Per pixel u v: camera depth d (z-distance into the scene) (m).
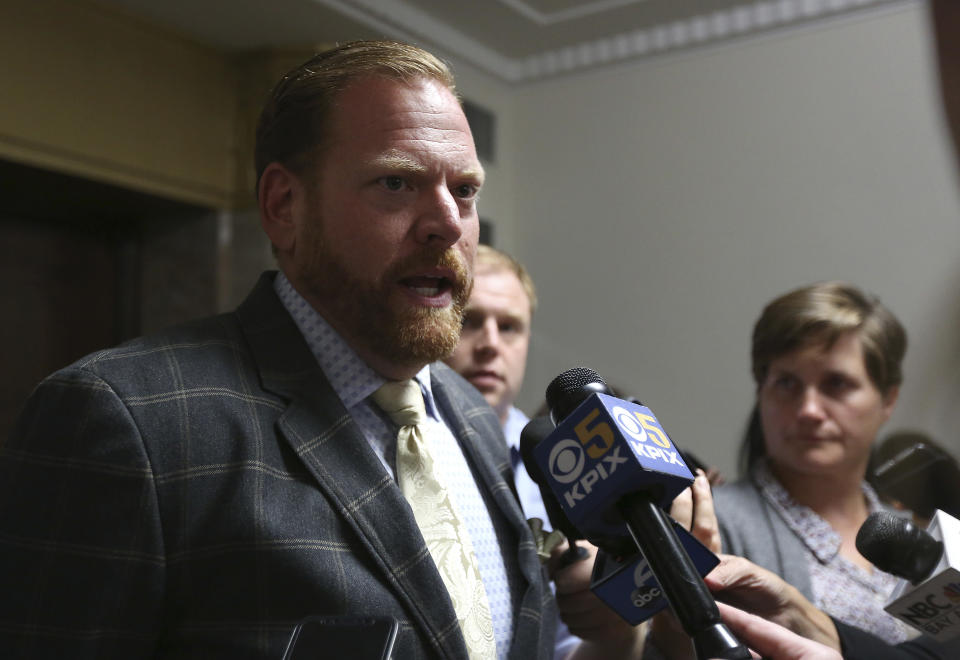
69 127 3.35
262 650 0.87
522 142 4.90
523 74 4.82
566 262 4.73
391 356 1.05
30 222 3.89
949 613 0.98
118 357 0.95
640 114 4.59
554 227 4.78
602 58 4.61
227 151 4.00
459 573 1.01
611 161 4.66
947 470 1.25
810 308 1.69
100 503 0.87
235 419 0.96
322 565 0.91
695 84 4.46
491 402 1.94
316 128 1.06
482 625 1.00
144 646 0.87
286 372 1.03
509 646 1.06
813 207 4.12
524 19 4.29
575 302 4.68
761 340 1.74
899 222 3.91
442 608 0.95
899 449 1.66
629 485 0.78
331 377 1.07
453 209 1.03
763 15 4.22
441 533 1.03
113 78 3.54
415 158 1.02
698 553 0.87
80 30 3.43
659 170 4.53
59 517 0.86
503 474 1.21
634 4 4.18
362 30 3.88
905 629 1.49
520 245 4.86
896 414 1.79
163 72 3.74
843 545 1.63
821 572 1.57
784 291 4.16
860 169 4.02
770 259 4.21
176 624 0.90
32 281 3.86
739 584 1.22
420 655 0.93
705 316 4.34
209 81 3.94
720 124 4.38
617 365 4.54
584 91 4.75
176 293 4.04
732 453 4.21
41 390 0.92
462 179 1.06
